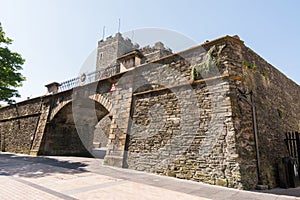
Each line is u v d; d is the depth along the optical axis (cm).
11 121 1655
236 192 483
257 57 782
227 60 636
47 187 481
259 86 732
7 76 1270
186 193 462
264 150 629
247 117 613
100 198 405
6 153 1420
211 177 570
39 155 1246
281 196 460
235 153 546
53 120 1320
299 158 721
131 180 577
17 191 443
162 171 679
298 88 1167
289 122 903
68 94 1238
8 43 1302
